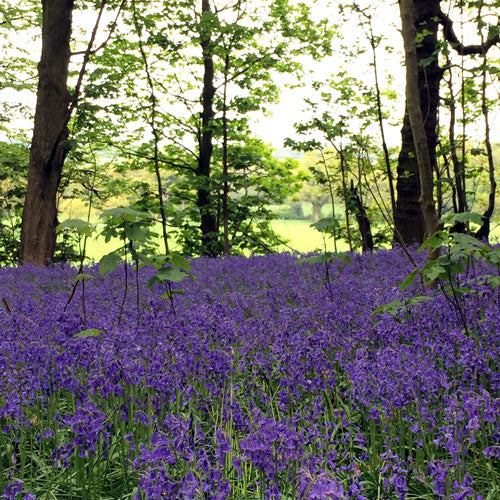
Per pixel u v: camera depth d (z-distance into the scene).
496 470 3.57
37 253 14.76
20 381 3.98
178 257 5.62
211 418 4.00
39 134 14.90
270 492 2.86
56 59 14.95
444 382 3.83
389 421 3.80
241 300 7.12
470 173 15.09
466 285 6.14
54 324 5.44
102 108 15.05
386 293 6.39
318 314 6.05
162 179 24.41
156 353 4.36
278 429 3.06
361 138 15.93
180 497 2.61
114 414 3.79
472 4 12.21
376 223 19.58
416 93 7.94
